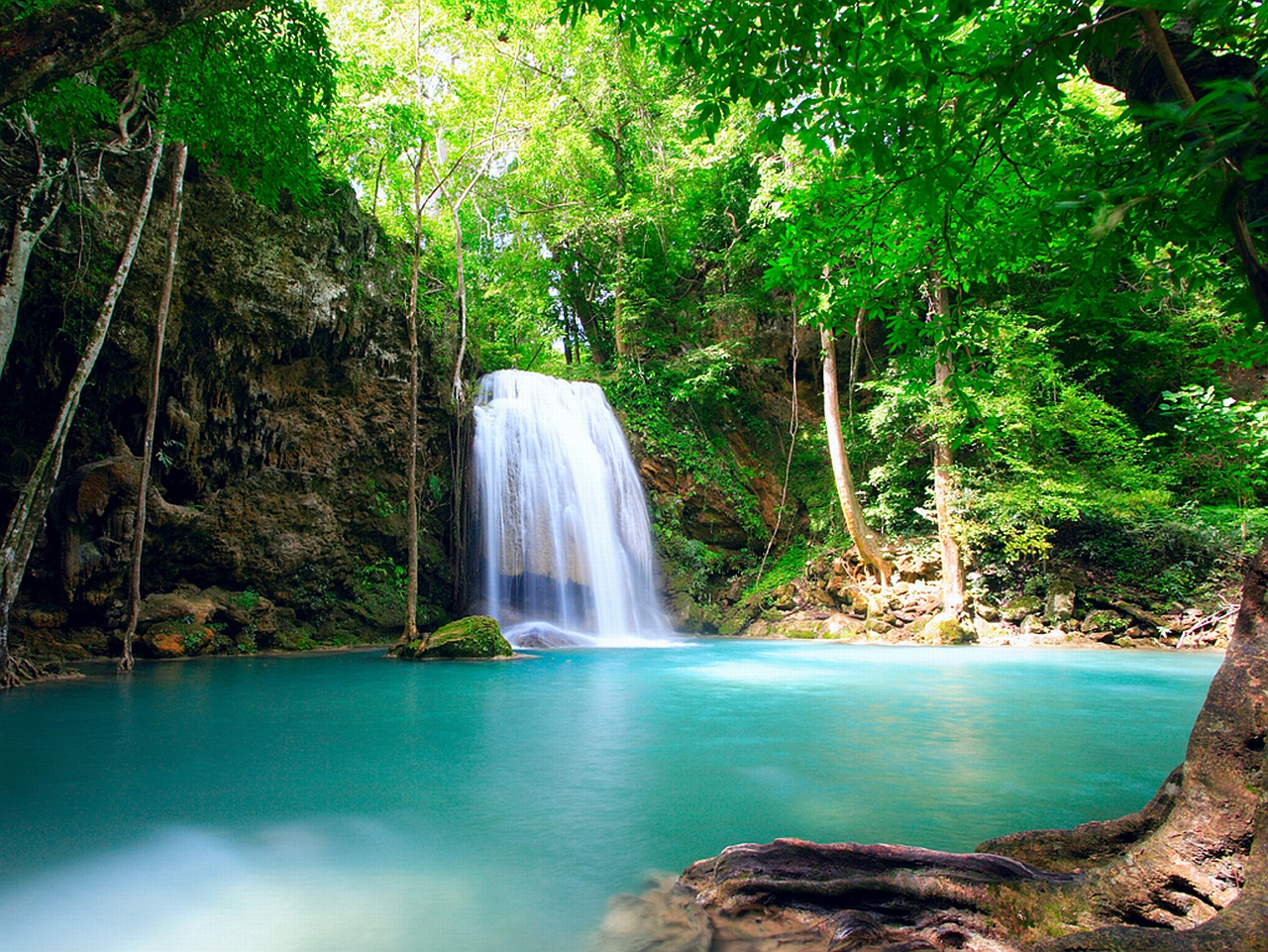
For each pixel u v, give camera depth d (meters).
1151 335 17.34
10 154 10.40
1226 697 2.38
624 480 21.34
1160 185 1.94
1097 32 2.51
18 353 11.58
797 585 20.20
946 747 5.80
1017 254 4.27
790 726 6.71
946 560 16.80
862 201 4.50
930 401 16.61
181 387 13.56
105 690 8.87
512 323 26.20
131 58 8.51
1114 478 16.45
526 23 19.56
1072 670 11.16
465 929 2.63
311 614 15.69
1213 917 1.94
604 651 14.95
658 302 25.58
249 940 2.54
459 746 5.86
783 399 24.19
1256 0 2.25
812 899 2.68
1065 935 2.11
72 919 2.73
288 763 5.29
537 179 23.50
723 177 24.28
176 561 13.77
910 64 3.16
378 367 17.08
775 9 3.38
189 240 13.06
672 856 3.40
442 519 18.52
